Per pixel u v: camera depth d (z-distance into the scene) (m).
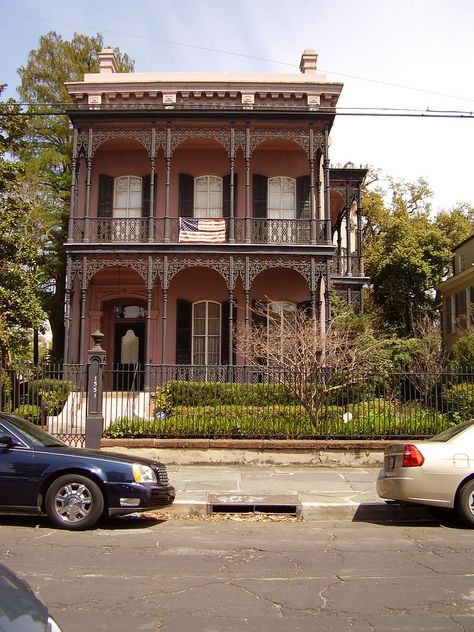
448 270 33.28
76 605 5.03
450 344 31.20
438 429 13.50
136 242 20.75
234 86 21.81
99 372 13.62
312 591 5.47
